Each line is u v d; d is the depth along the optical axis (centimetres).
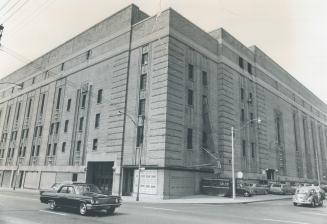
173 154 3119
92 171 3891
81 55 4609
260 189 3812
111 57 4022
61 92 4822
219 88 4025
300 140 6241
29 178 4922
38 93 5422
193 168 3334
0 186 5609
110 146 3622
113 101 3772
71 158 4166
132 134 3422
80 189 1562
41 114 5153
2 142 6056
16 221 1187
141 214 1538
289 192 4134
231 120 4012
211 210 1888
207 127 3634
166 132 3089
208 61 3944
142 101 3472
